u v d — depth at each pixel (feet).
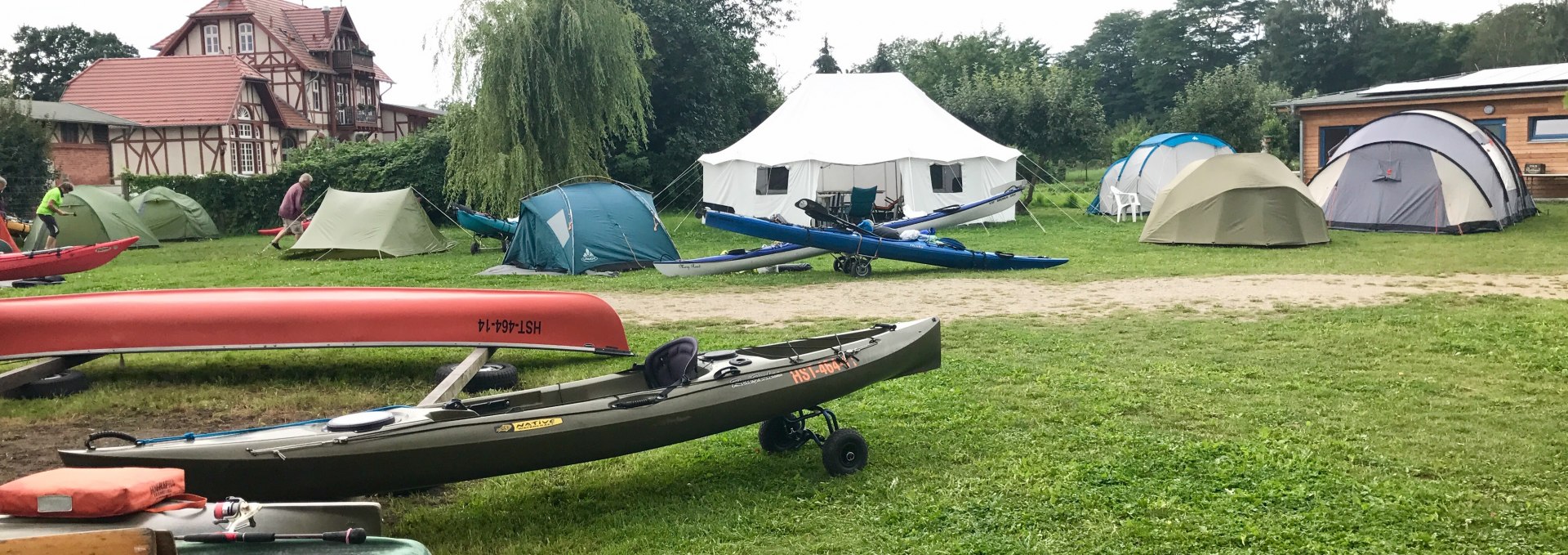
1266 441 20.25
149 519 12.10
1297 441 20.26
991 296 40.75
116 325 26.78
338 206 63.41
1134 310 36.24
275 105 146.51
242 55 154.61
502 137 70.59
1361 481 17.88
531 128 72.08
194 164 140.26
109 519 12.02
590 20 71.31
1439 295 37.91
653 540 16.35
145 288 48.01
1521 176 70.64
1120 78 283.38
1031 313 36.19
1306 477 18.11
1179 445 20.07
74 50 218.79
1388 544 15.21
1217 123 113.09
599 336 29.81
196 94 141.18
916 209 73.41
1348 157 65.92
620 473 19.69
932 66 182.91
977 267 49.60
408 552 11.96
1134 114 268.62
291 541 12.06
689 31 114.93
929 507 17.31
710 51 117.39
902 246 48.29
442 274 52.16
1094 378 25.80
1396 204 63.16
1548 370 25.71
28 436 22.86
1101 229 70.85
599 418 16.76
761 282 46.85
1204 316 34.76
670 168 115.85
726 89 122.21
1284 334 30.83
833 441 18.99
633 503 18.16
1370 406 22.74
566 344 29.09
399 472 15.49
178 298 27.61
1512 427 20.92
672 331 34.30
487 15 69.87
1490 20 222.69
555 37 71.51
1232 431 21.09
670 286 45.88
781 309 38.81
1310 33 236.02
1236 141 112.57
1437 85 91.40
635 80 74.74
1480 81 90.63
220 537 11.93
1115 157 148.56
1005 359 28.32
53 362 26.61
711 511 17.54
